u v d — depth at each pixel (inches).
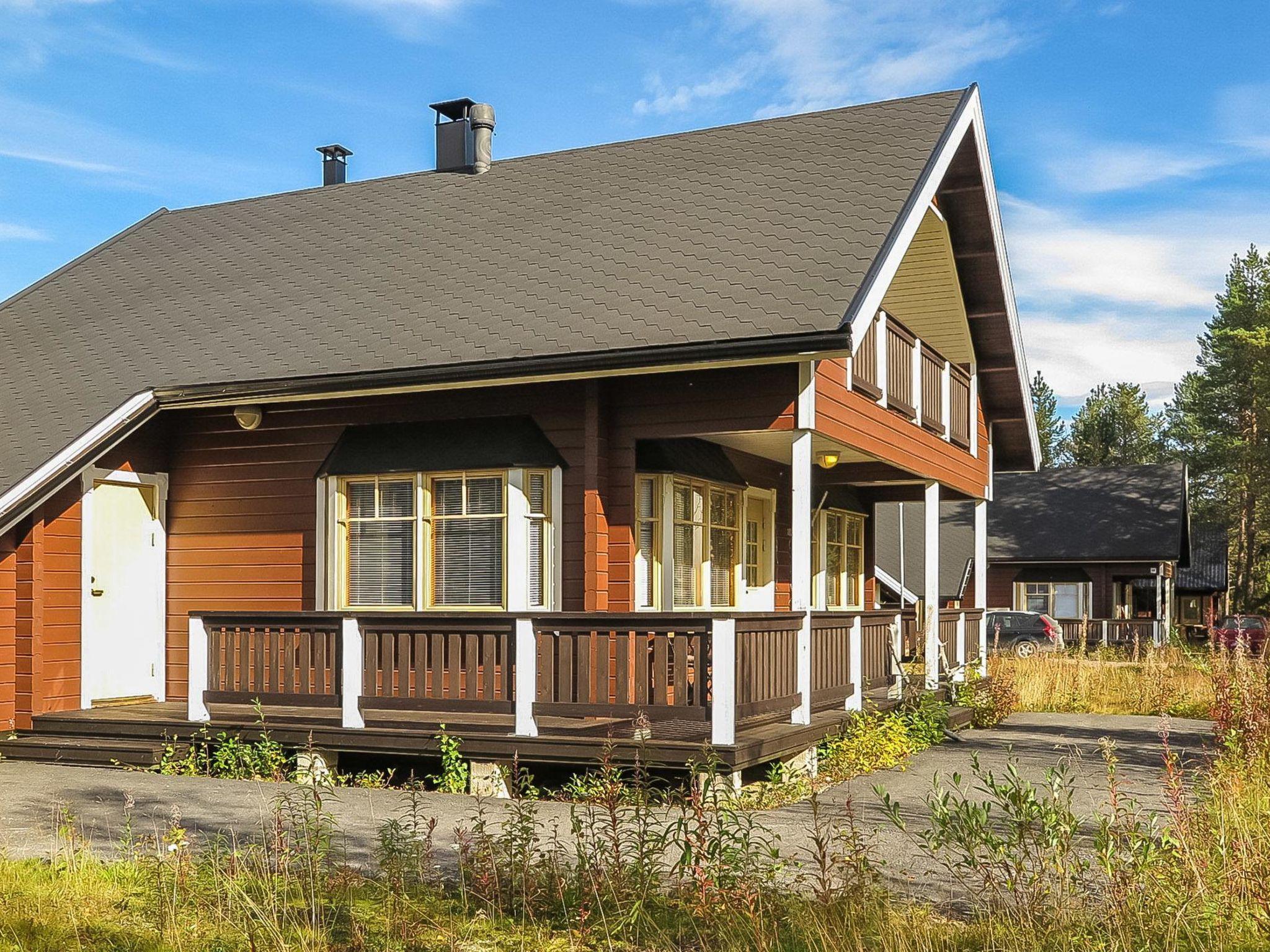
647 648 410.3
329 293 586.9
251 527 554.6
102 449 510.0
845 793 419.2
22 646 510.0
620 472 483.2
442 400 518.6
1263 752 429.1
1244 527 2422.5
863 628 546.0
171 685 567.5
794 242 500.7
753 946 233.6
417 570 514.3
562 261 548.1
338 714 478.6
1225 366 2405.3
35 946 238.8
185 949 237.3
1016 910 244.5
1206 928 230.8
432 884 281.4
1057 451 3577.8
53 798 393.1
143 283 671.8
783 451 613.9
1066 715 727.7
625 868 270.1
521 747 419.2
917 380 632.4
